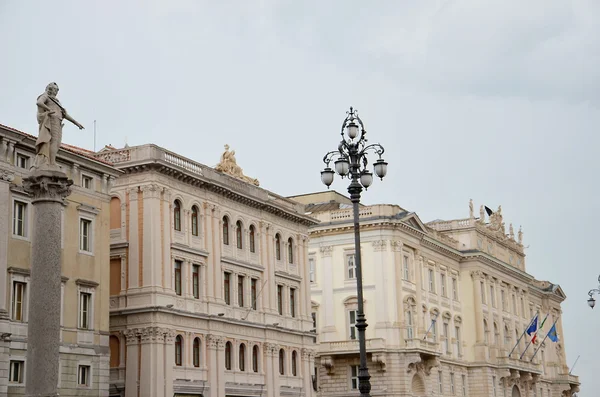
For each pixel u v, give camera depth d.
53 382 32.06
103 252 58.06
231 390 67.06
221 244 68.62
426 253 96.75
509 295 117.50
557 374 133.62
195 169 67.00
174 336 62.19
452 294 102.81
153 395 59.72
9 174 50.97
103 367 56.62
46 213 33.16
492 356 105.81
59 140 34.78
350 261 90.00
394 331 86.81
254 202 72.75
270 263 74.50
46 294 32.56
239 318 69.38
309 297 80.19
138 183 62.88
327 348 87.31
